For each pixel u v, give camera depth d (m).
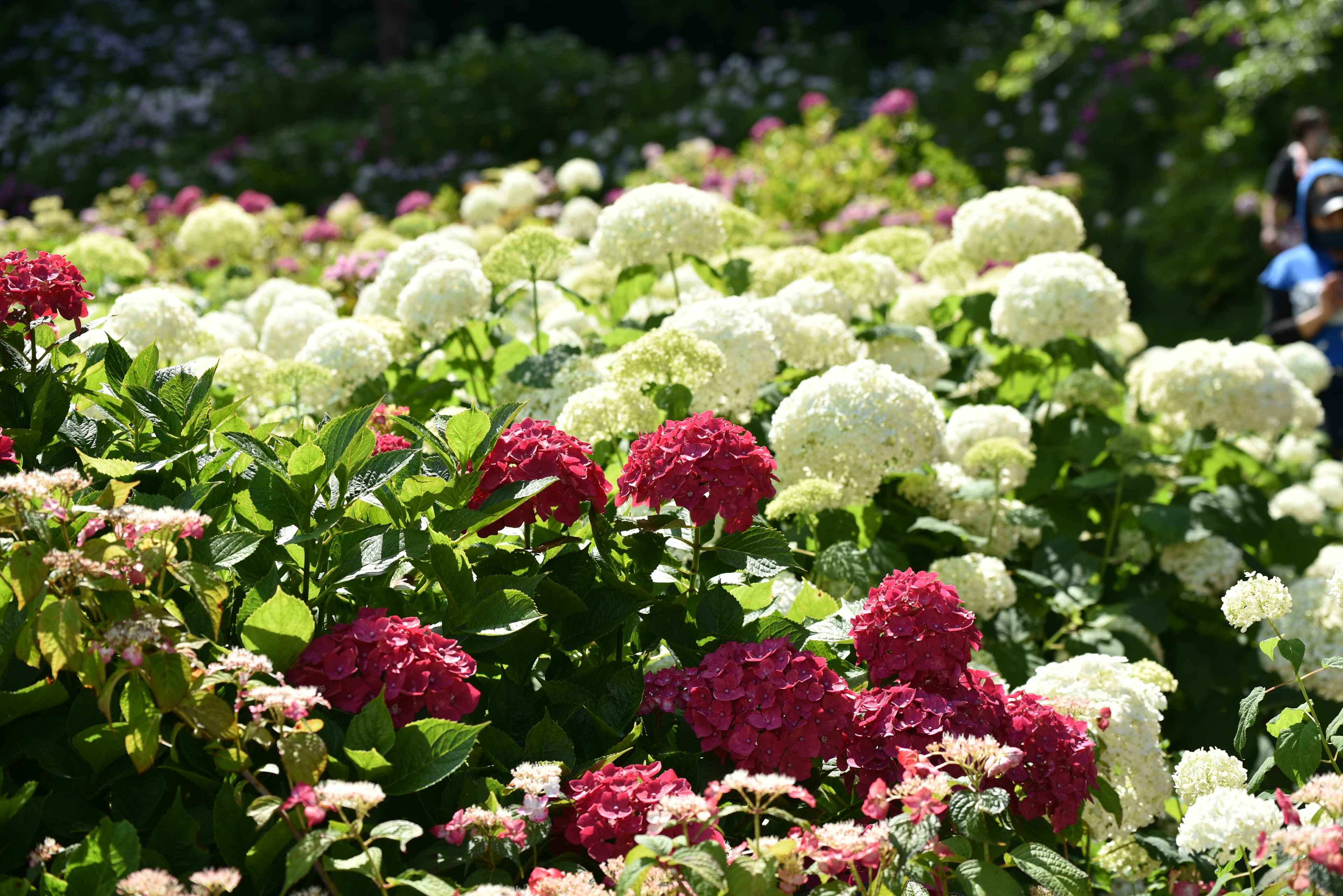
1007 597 2.98
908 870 1.67
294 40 19.19
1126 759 2.20
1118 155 12.74
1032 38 10.27
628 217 3.66
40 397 1.97
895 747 1.89
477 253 4.53
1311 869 1.50
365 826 1.69
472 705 1.82
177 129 13.96
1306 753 2.04
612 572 2.15
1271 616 2.11
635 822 1.72
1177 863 2.33
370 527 1.95
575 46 14.60
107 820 1.53
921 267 4.77
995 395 4.06
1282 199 7.93
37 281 2.01
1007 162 12.44
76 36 16.69
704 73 14.05
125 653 1.53
